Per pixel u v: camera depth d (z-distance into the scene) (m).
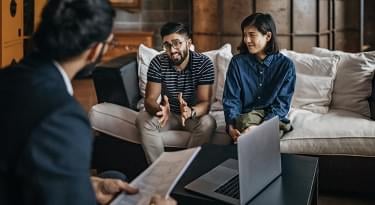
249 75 2.55
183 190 1.63
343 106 2.82
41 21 0.93
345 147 2.39
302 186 1.66
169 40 2.50
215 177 1.73
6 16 3.08
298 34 5.17
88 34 0.91
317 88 2.83
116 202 1.30
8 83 0.88
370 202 2.43
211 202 1.55
